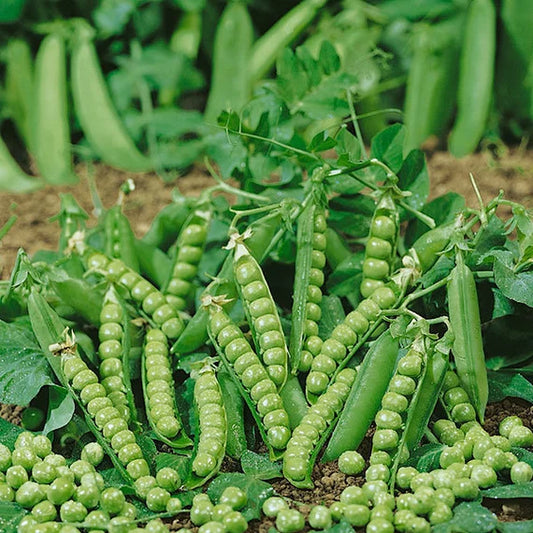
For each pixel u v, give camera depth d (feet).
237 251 3.46
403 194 3.51
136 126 4.70
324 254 3.56
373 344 3.41
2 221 4.43
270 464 3.34
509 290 3.43
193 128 4.67
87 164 4.70
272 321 3.44
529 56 4.55
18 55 4.78
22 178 4.62
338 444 3.36
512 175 4.47
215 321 3.44
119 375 3.48
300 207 3.52
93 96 4.65
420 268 3.47
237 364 3.41
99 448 3.37
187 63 4.82
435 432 3.42
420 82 4.57
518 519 3.25
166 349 3.55
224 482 3.30
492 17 4.49
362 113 4.62
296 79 3.69
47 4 4.80
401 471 3.30
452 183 4.44
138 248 3.75
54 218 3.75
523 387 3.49
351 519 3.22
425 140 4.65
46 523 3.23
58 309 3.63
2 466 3.34
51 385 3.42
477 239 3.46
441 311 3.54
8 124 5.12
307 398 3.44
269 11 4.92
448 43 4.57
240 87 4.66
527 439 3.37
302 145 3.71
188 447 3.41
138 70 4.77
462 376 3.43
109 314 3.54
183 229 3.68
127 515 3.26
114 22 4.77
